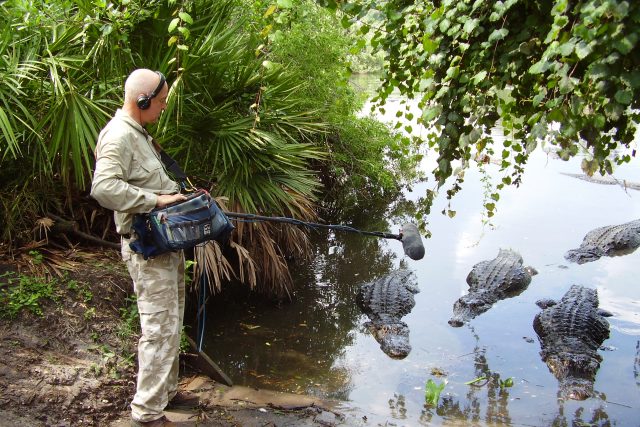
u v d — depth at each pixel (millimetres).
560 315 6582
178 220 3268
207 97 5625
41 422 3492
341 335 6359
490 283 7707
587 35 2432
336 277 7926
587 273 8336
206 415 3990
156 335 3465
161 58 5348
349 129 9445
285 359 5633
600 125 2631
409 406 4895
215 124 5578
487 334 6500
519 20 3129
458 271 8281
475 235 9602
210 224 3375
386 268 8344
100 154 3254
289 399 4559
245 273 6559
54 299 4375
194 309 6082
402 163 10664
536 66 2738
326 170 9492
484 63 3223
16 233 4914
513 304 7371
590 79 2723
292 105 6391
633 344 6289
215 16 5633
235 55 5895
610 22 2439
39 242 4918
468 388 5301
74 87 4672
